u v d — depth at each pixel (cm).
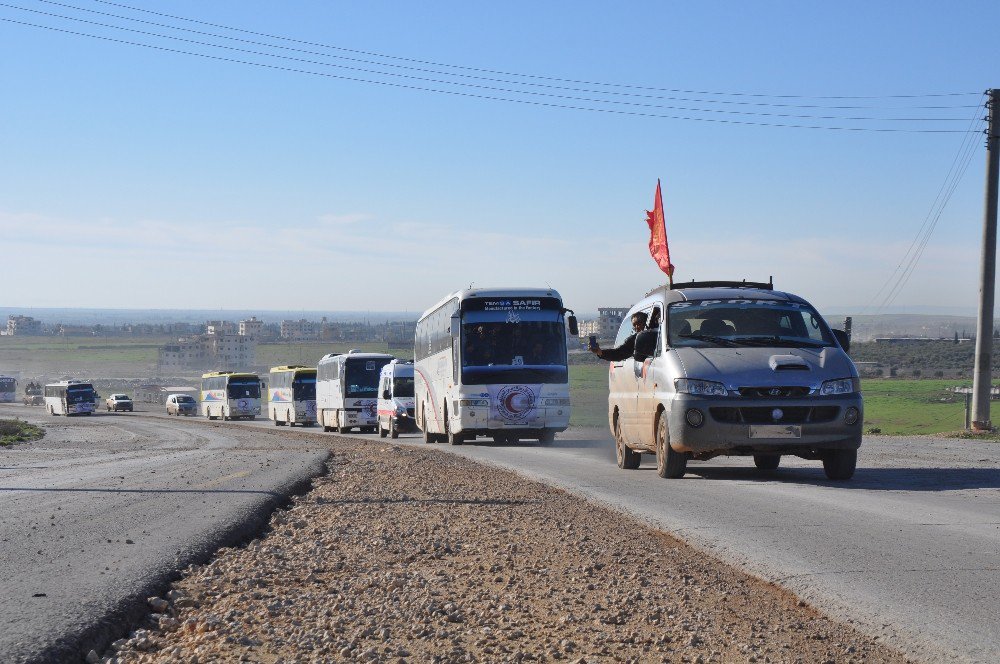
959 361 12200
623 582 729
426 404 3347
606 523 1036
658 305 1489
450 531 1023
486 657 543
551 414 2784
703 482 1370
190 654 560
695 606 649
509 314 2811
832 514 1013
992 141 2819
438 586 737
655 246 1886
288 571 816
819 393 1289
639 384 1493
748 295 1464
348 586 745
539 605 668
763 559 784
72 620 607
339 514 1205
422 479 1639
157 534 987
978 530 890
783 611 635
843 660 521
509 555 859
